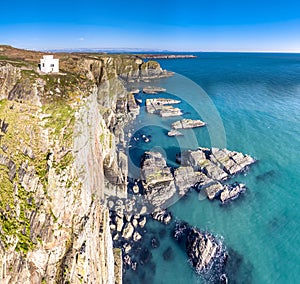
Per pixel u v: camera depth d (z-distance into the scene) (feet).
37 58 184.34
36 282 73.10
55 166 88.69
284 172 202.80
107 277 96.17
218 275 125.49
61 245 80.28
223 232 147.43
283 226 151.74
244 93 437.99
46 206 81.00
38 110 99.86
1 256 69.00
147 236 144.56
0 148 90.43
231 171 197.67
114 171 156.35
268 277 124.26
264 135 269.23
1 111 98.99
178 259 133.39
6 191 81.46
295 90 479.41
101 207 110.22
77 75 141.08
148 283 121.90
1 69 111.96
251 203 169.27
